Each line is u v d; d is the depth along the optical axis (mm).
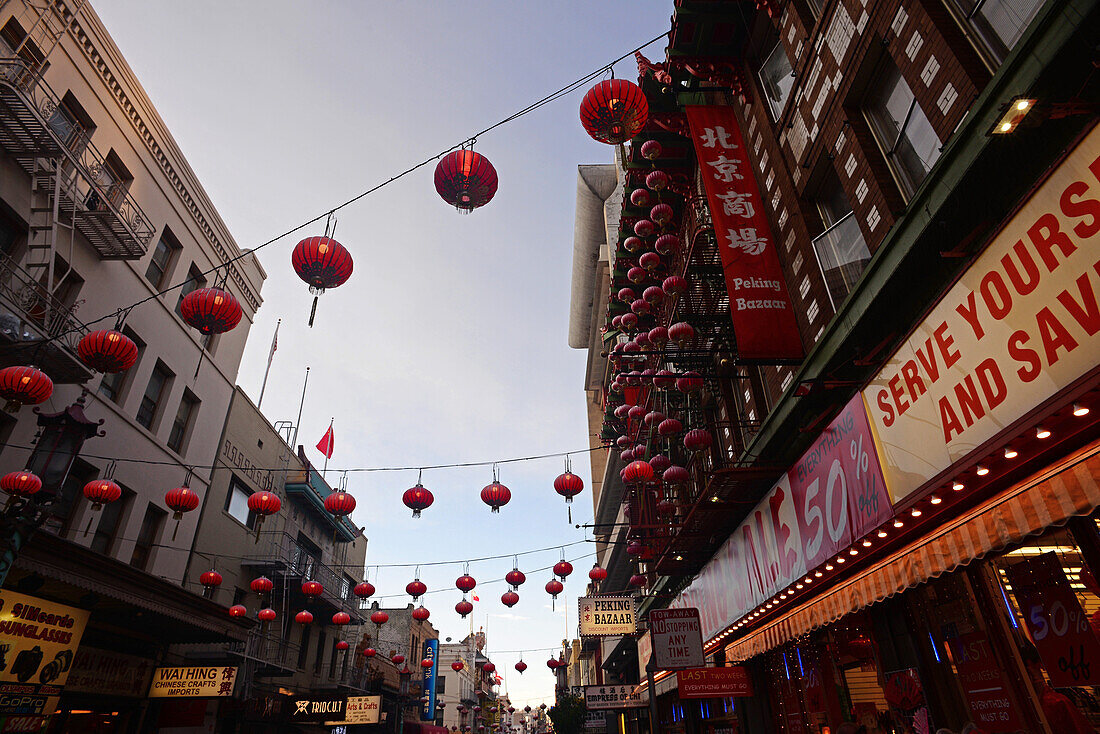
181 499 12195
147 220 16516
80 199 13594
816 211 9875
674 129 15188
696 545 13789
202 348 19812
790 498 9031
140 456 16375
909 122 7500
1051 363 4211
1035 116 4629
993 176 5461
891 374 6305
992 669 5559
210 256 20484
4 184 12180
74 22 14195
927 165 7133
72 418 9758
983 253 4922
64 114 13961
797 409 9195
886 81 8016
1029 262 4434
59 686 10156
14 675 9273
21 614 9297
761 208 10938
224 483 21203
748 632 11461
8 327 10773
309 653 26344
